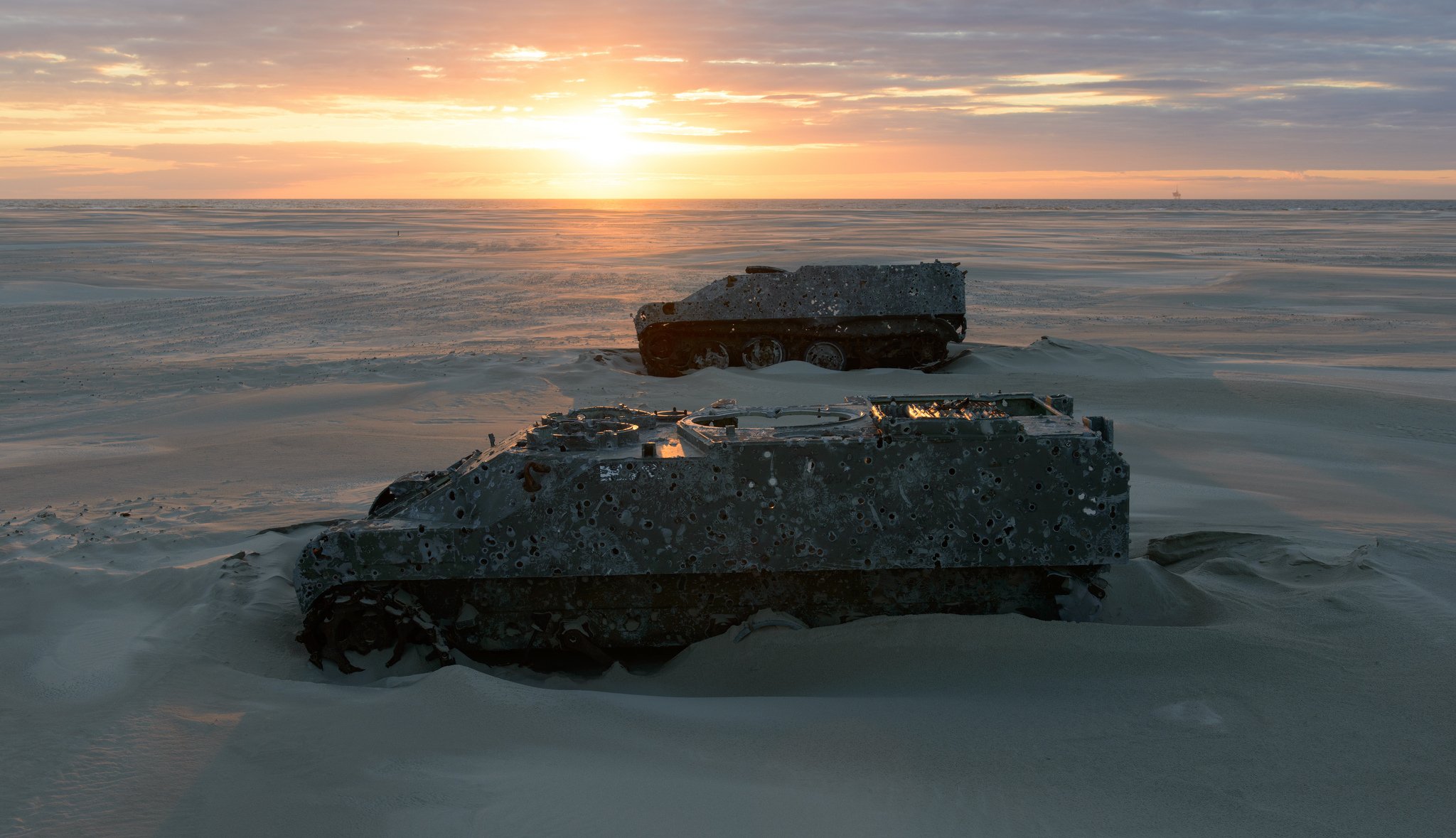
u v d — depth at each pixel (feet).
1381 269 184.44
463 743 19.01
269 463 49.29
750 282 80.12
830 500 24.49
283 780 17.53
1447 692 20.33
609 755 18.65
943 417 25.71
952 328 80.02
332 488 44.19
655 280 164.14
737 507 24.49
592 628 25.61
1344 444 54.54
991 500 24.52
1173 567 31.81
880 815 16.52
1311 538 34.47
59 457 51.80
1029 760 18.49
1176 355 91.30
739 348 81.10
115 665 22.76
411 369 78.13
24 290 146.51
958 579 25.53
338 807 16.46
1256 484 45.39
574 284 158.51
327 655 24.56
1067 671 22.40
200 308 129.08
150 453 52.54
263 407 65.36
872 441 24.31
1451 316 122.21
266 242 264.31
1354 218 498.69
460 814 16.15
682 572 24.71
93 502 42.06
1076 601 24.89
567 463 24.53
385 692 21.81
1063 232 339.36
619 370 81.05
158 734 19.42
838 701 21.48
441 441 53.98
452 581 25.25
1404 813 16.47
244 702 21.30
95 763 18.20
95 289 151.12
